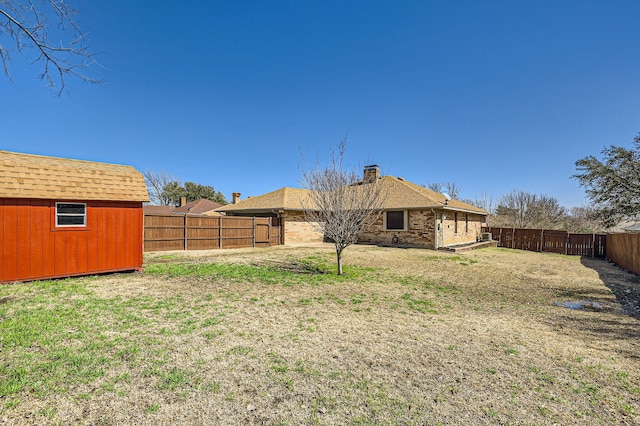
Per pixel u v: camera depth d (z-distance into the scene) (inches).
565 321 220.1
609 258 629.6
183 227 581.6
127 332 173.8
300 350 157.9
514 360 151.8
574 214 1489.9
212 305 233.5
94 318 195.6
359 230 388.2
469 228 871.1
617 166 521.3
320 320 206.8
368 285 320.2
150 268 389.7
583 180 563.2
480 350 163.2
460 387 125.1
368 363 145.3
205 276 343.3
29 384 117.3
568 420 104.5
